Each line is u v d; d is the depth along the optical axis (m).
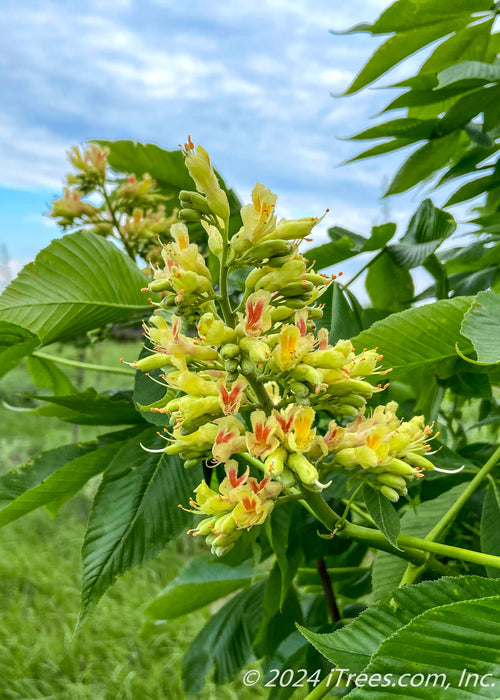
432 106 0.44
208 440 0.22
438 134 0.41
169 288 0.21
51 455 0.34
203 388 0.21
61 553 1.25
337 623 0.36
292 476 0.21
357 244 0.40
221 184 0.36
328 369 0.22
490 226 0.41
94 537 0.28
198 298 0.21
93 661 0.89
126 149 0.46
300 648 0.42
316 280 0.22
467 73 0.31
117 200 0.44
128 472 0.29
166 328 0.23
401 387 0.42
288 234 0.21
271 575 0.38
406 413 0.39
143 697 0.81
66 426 1.94
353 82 0.39
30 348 0.29
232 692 0.78
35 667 0.87
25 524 1.36
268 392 0.24
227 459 0.21
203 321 0.20
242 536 0.33
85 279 0.29
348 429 0.24
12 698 0.80
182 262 0.21
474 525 0.38
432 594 0.22
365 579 0.47
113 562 0.27
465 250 0.45
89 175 0.44
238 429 0.21
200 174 0.21
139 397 0.30
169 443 0.30
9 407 0.36
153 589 1.10
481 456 0.40
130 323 0.42
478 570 0.38
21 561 1.17
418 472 0.23
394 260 0.38
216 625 0.50
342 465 0.23
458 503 0.29
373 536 0.25
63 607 1.04
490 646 0.18
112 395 0.38
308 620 0.48
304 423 0.21
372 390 0.22
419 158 0.43
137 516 0.28
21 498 0.30
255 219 0.21
